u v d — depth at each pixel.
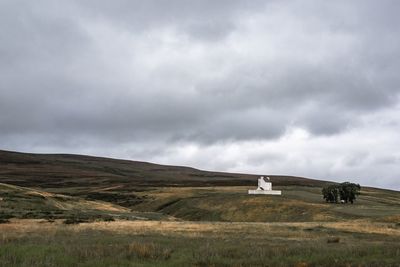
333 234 36.75
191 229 39.19
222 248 21.88
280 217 84.12
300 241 28.61
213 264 17.02
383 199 115.56
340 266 17.11
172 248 21.67
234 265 16.73
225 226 43.19
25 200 76.44
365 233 38.75
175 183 187.12
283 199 96.75
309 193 115.19
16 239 25.17
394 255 19.97
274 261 17.66
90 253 18.58
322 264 17.58
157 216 81.12
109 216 64.75
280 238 31.25
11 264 15.68
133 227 40.56
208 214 96.69
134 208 122.75
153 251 19.62
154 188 157.12
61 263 16.22
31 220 47.81
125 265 16.38
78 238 27.36
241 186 161.25
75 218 53.28
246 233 35.88
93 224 43.66
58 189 166.62
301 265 17.02
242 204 95.94
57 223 44.47
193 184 179.75
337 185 95.12
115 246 21.58
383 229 42.91
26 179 199.62
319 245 25.09
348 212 74.00
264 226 43.69
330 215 74.56
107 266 16.08
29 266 15.34
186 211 103.94
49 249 19.98
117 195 140.25
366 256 19.59
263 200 96.44
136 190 152.25
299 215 80.69
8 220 47.03
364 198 109.38
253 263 17.28
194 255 19.03
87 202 93.62
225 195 110.88
